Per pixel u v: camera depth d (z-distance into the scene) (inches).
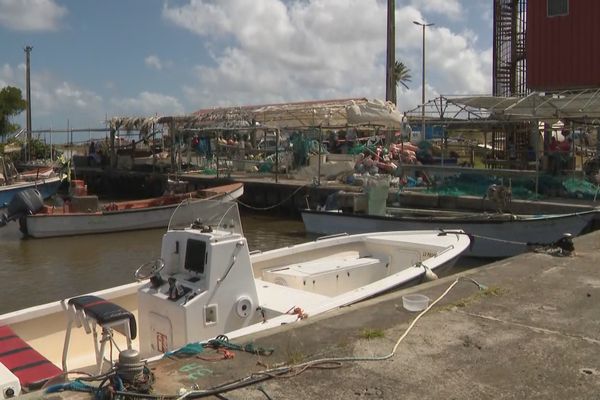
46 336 249.3
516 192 696.4
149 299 234.7
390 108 1134.4
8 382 154.4
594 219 559.2
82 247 671.8
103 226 741.3
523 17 1284.4
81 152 1797.5
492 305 216.7
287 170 1074.1
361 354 168.9
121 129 1419.8
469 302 219.9
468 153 1075.9
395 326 193.5
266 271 327.3
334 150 1177.4
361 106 1144.2
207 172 1167.6
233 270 228.1
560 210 620.1
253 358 165.6
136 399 133.6
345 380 151.0
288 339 181.3
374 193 638.5
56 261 600.1
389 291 263.9
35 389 171.6
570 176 715.4
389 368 158.9
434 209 710.5
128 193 1316.4
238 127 1152.8
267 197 961.5
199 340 219.5
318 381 150.3
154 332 233.9
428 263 314.7
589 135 911.0
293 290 270.4
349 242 384.8
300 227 805.2
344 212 653.9
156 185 1227.9
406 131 906.7
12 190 936.3
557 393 144.3
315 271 326.3
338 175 958.4
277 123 1273.4
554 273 264.7
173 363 161.6
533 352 170.9
